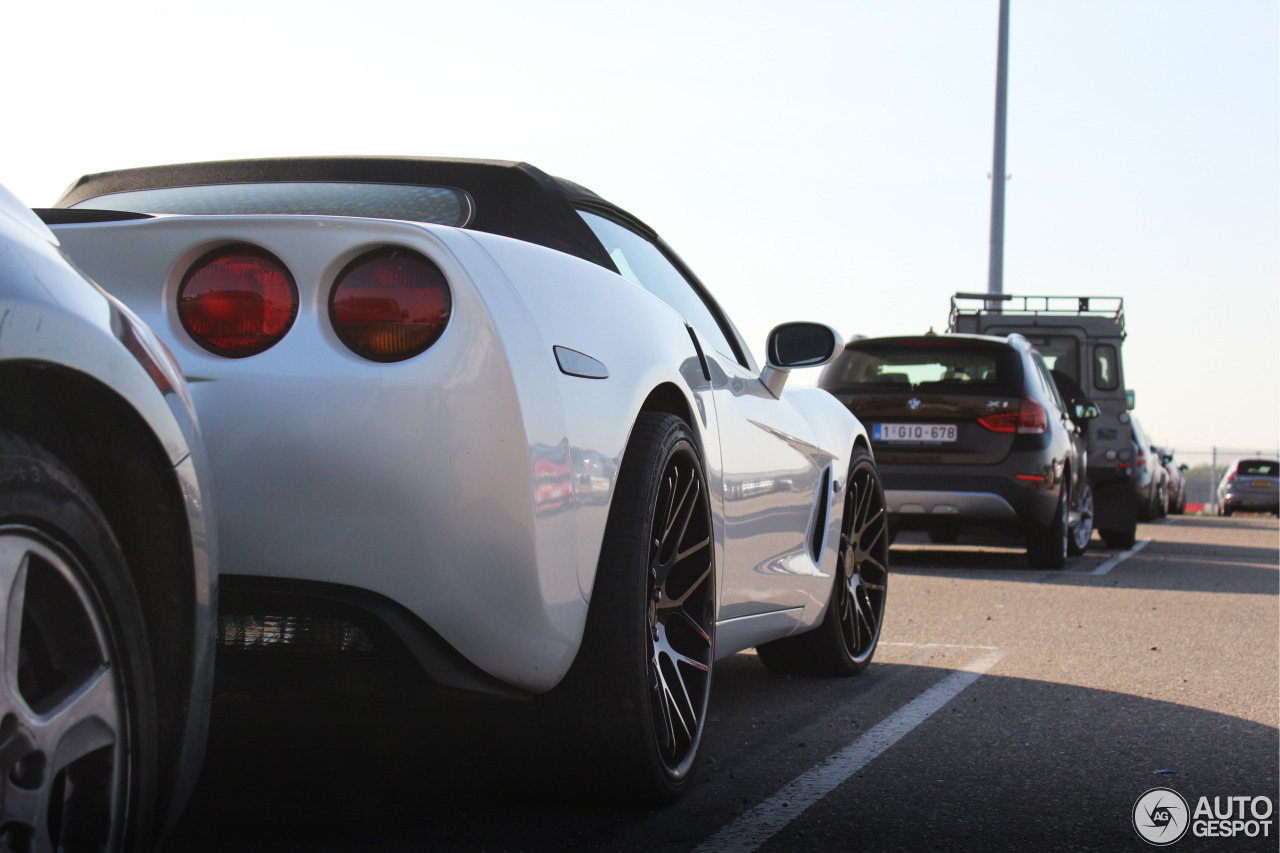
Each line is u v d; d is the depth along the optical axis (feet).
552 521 6.82
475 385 6.54
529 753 7.80
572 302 7.61
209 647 5.33
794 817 8.02
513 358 6.69
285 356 6.48
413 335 6.54
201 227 6.57
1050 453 26.71
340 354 6.51
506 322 6.75
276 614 6.53
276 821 7.48
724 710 11.43
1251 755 9.98
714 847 7.36
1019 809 8.31
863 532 14.01
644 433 7.99
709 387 9.50
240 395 6.43
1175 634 16.90
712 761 9.49
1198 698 12.32
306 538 6.42
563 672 7.25
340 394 6.43
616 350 7.85
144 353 4.99
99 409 4.79
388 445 6.42
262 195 8.86
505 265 7.11
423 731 7.82
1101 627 17.57
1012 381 26.91
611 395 7.57
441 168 9.01
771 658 13.26
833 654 13.01
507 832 7.51
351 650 6.60
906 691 12.55
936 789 8.77
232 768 8.50
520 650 6.85
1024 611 19.40
